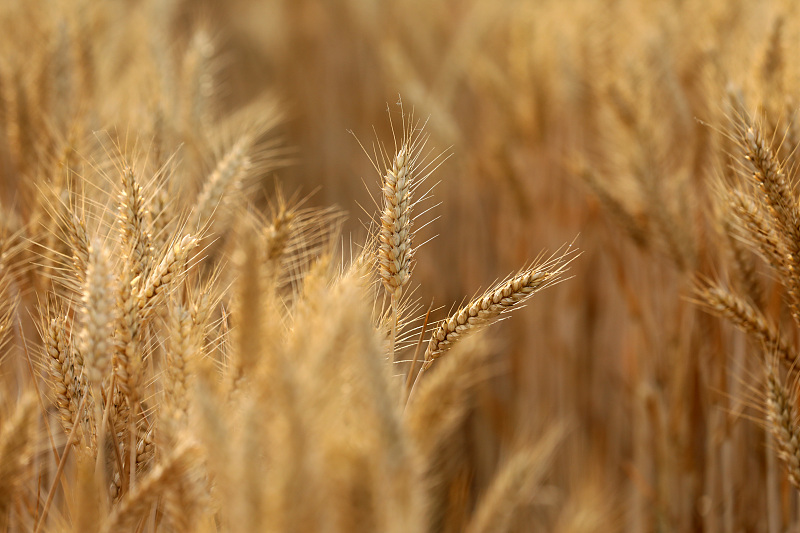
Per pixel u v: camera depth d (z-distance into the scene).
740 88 1.31
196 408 1.08
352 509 1.02
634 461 1.68
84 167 1.32
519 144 1.99
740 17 1.59
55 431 1.27
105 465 1.16
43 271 1.25
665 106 1.51
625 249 1.69
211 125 1.50
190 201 1.36
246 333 1.07
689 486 1.45
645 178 1.40
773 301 1.31
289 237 1.22
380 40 2.87
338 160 2.86
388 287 1.15
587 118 1.88
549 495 1.69
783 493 1.34
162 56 1.67
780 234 1.19
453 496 1.49
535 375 1.91
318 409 1.04
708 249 1.42
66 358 1.16
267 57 3.30
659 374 1.50
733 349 1.40
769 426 1.28
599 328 1.88
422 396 1.21
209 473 1.11
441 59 2.87
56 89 1.49
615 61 1.71
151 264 1.17
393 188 1.14
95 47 1.67
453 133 2.05
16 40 1.74
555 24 2.03
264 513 1.02
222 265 1.27
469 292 2.14
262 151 1.57
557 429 1.59
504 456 1.76
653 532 1.54
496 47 2.48
